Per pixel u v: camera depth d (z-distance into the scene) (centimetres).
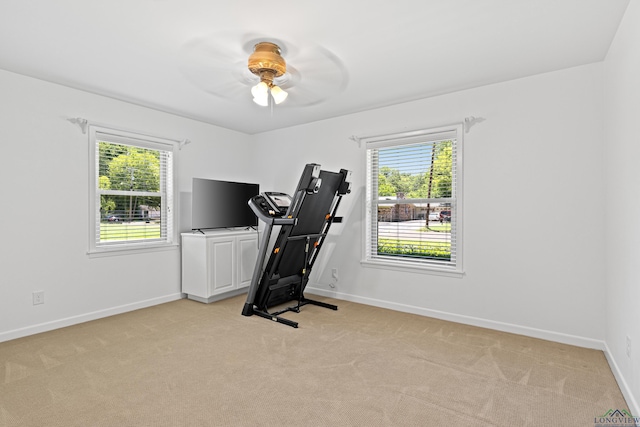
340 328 330
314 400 205
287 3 201
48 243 324
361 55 269
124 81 321
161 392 212
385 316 367
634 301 195
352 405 200
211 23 223
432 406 199
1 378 229
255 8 205
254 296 372
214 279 419
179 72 300
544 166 304
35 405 197
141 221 407
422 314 371
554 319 299
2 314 297
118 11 208
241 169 518
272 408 196
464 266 345
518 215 316
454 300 351
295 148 482
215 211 446
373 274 409
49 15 212
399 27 228
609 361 255
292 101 379
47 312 323
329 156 448
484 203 333
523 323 313
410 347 284
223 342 295
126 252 384
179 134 436
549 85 301
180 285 441
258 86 266
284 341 297
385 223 411
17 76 304
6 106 299
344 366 250
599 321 280
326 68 292
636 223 191
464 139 345
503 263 323
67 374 235
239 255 454
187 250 430
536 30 232
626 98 211
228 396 208
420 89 343
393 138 392
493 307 329
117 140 375
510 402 203
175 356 265
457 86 335
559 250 297
